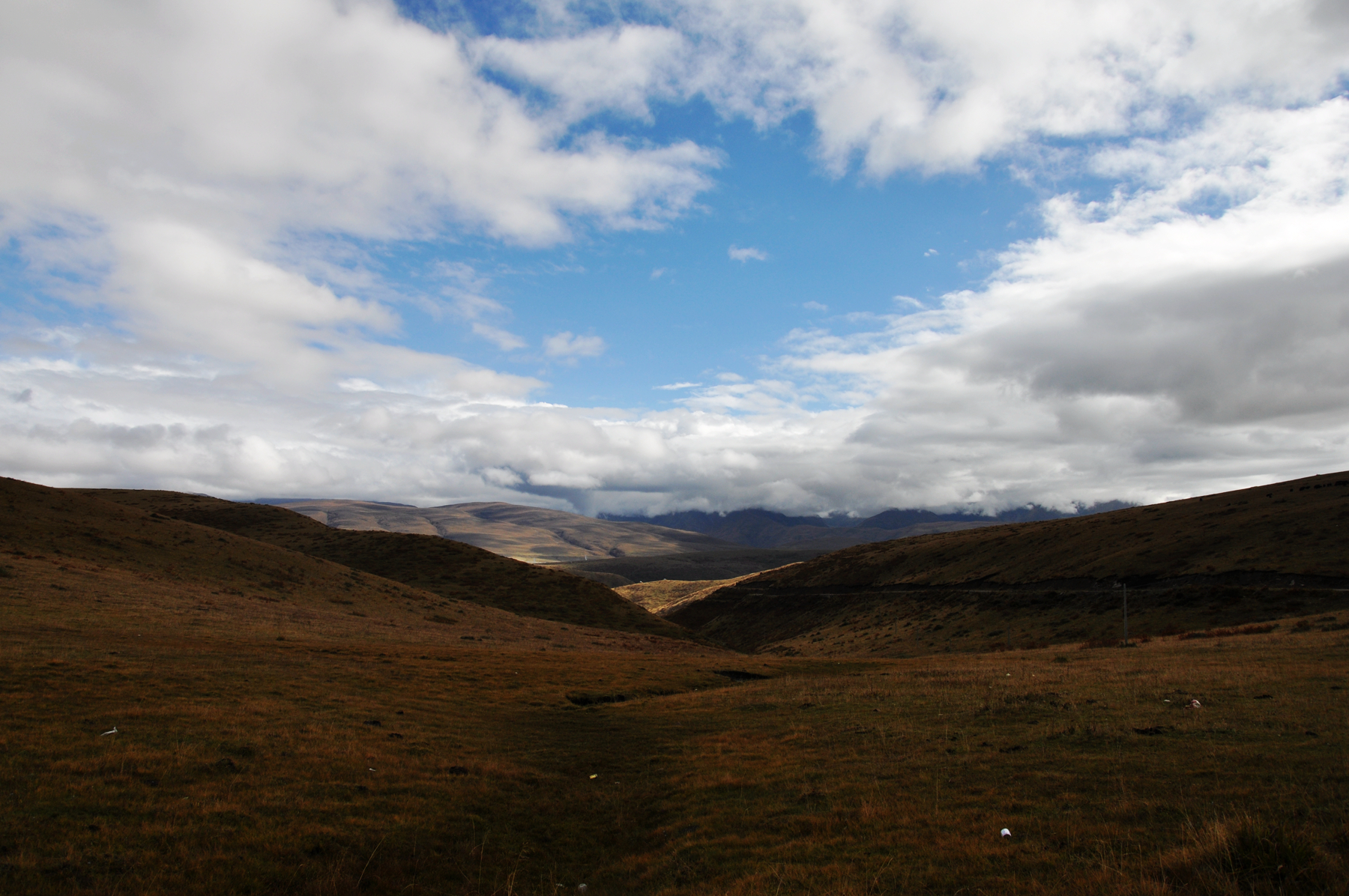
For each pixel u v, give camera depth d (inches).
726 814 630.5
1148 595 3587.6
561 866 564.7
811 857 501.0
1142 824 490.6
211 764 680.4
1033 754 721.6
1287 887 348.8
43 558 2245.3
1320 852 372.8
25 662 1033.5
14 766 618.5
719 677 1779.0
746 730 1036.5
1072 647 2230.6
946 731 881.5
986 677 1357.0
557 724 1122.7
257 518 5812.0
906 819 553.6
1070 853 452.8
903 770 713.6
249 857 499.2
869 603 5684.1
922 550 6441.9
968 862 459.5
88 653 1166.3
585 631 3597.4
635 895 489.4
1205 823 461.1
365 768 737.0
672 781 770.2
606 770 853.2
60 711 812.6
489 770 786.8
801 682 1553.9
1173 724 784.9
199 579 2615.7
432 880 513.0
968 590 4913.9
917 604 5137.8
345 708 1020.5
